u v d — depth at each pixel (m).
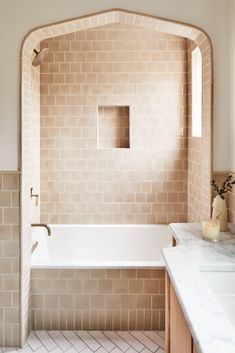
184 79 4.40
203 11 2.92
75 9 2.88
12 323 2.89
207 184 3.05
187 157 4.46
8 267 2.87
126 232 4.41
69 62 4.38
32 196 4.00
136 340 2.96
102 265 3.06
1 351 2.82
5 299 2.88
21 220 2.85
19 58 2.84
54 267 3.06
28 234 3.04
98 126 4.54
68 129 4.43
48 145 4.46
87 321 3.09
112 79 4.39
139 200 4.51
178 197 4.50
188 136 4.43
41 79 4.40
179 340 1.73
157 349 2.83
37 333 3.06
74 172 4.48
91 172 4.48
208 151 3.02
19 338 2.88
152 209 4.51
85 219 4.51
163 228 4.40
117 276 3.07
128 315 3.09
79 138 4.45
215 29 2.93
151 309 3.08
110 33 4.36
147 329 3.09
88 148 4.46
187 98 4.41
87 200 4.50
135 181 4.49
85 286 3.07
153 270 3.07
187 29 3.00
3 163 2.85
